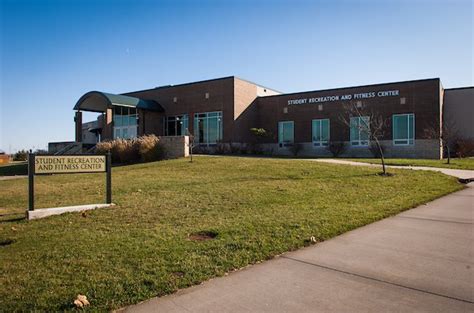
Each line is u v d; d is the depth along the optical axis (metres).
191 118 35.09
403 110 27.95
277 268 4.80
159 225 7.01
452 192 11.70
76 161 8.96
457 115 31.25
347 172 14.98
